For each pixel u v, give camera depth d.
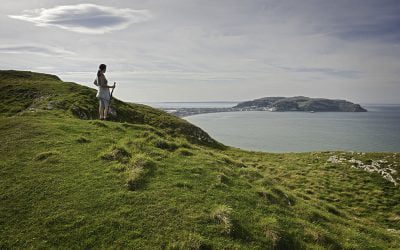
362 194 31.50
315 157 46.47
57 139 18.08
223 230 11.40
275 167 41.47
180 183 14.47
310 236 12.95
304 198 21.20
